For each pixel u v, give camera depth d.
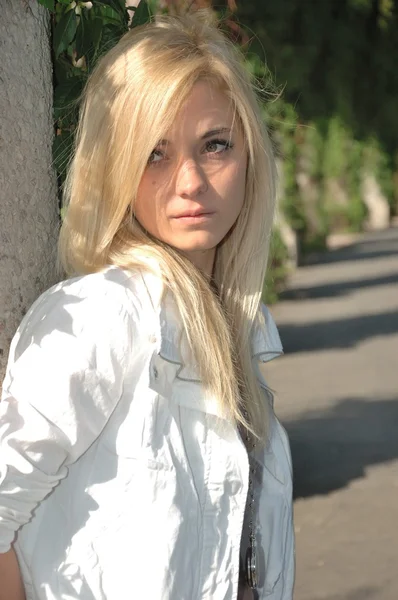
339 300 14.35
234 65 1.94
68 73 2.50
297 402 8.52
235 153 1.98
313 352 10.80
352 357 10.44
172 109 1.85
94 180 1.90
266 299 13.98
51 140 2.19
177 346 1.83
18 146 2.04
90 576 1.71
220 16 3.06
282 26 16.17
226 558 1.81
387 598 4.68
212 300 1.96
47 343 1.71
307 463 6.73
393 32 20.64
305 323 12.68
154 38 1.89
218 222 1.96
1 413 1.69
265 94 2.91
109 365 1.71
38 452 1.66
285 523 2.18
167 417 1.78
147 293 1.82
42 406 1.66
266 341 2.23
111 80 1.89
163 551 1.70
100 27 2.49
